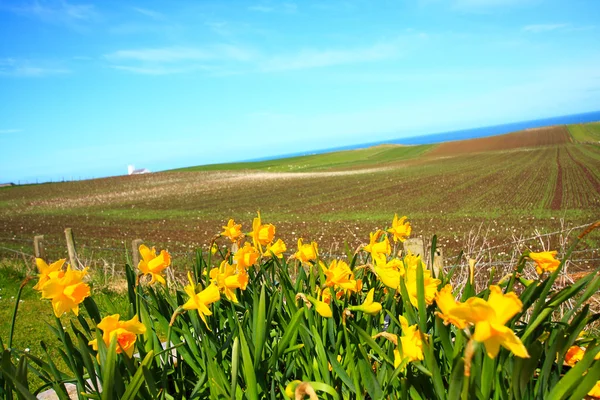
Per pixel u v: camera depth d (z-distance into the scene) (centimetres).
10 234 1791
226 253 228
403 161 6138
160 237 1552
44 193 4375
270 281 222
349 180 3834
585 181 2425
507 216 1571
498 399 146
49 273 159
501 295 104
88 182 5519
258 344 162
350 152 9125
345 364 178
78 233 1731
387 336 148
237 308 214
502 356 145
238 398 168
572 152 4603
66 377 173
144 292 230
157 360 185
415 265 171
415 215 1748
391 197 2444
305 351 187
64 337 158
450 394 126
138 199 3312
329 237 1378
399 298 201
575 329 143
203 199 3066
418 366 141
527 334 146
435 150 7612
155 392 146
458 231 1327
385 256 207
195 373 198
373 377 151
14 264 898
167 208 2622
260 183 4181
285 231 1570
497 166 3884
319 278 214
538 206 1756
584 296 144
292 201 2641
